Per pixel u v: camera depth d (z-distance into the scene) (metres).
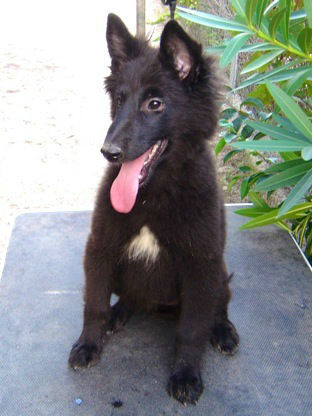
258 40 1.36
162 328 0.89
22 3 3.70
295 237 1.18
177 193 0.77
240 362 0.83
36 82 2.46
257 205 1.13
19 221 1.12
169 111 0.77
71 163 1.85
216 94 0.80
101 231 0.79
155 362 0.82
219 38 2.04
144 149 0.76
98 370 0.80
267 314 0.92
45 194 1.68
